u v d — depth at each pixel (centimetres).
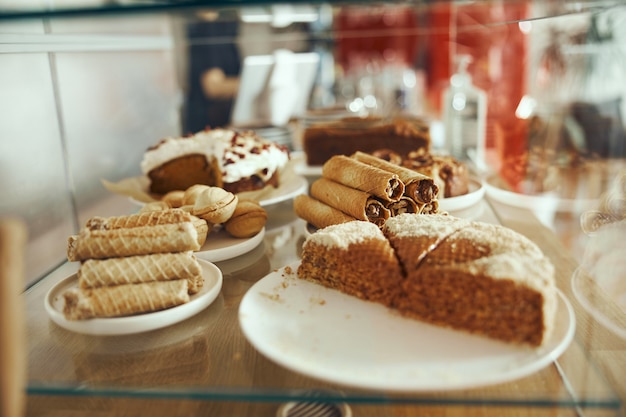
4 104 68
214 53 141
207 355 48
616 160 93
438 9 83
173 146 91
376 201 64
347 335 47
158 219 54
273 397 42
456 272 48
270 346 45
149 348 49
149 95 123
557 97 112
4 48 67
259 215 69
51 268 66
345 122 100
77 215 81
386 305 52
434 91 184
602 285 58
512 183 90
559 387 43
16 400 37
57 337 50
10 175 68
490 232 55
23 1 52
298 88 151
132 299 49
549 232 71
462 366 42
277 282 56
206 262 60
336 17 98
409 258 52
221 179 84
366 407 46
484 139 111
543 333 44
